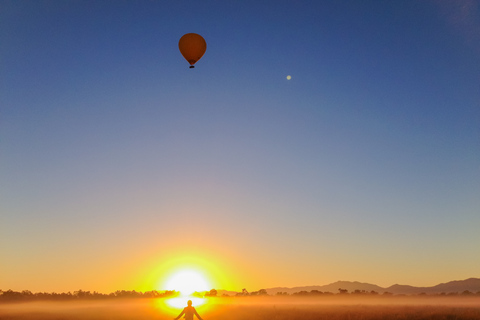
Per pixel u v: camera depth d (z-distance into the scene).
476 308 58.19
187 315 19.17
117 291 168.12
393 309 56.19
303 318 38.47
